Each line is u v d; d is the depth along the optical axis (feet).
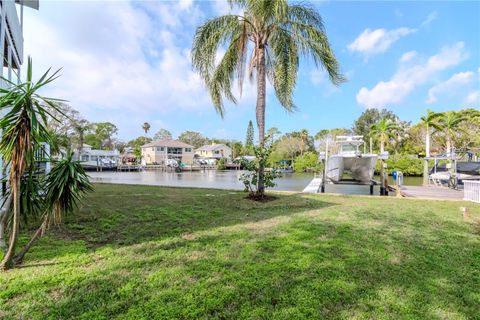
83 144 137.08
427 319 6.73
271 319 6.57
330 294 7.80
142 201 24.12
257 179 26.50
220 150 192.65
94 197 26.35
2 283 8.09
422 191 38.78
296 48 25.82
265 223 16.40
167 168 139.33
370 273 9.33
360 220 17.46
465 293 8.16
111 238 13.07
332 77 26.09
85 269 9.23
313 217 18.28
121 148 209.67
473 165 52.95
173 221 16.74
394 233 14.46
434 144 93.56
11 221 10.66
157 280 8.46
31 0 29.22
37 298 7.32
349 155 41.68
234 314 6.74
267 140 26.86
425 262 10.48
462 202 26.12
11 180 9.18
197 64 25.81
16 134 8.52
